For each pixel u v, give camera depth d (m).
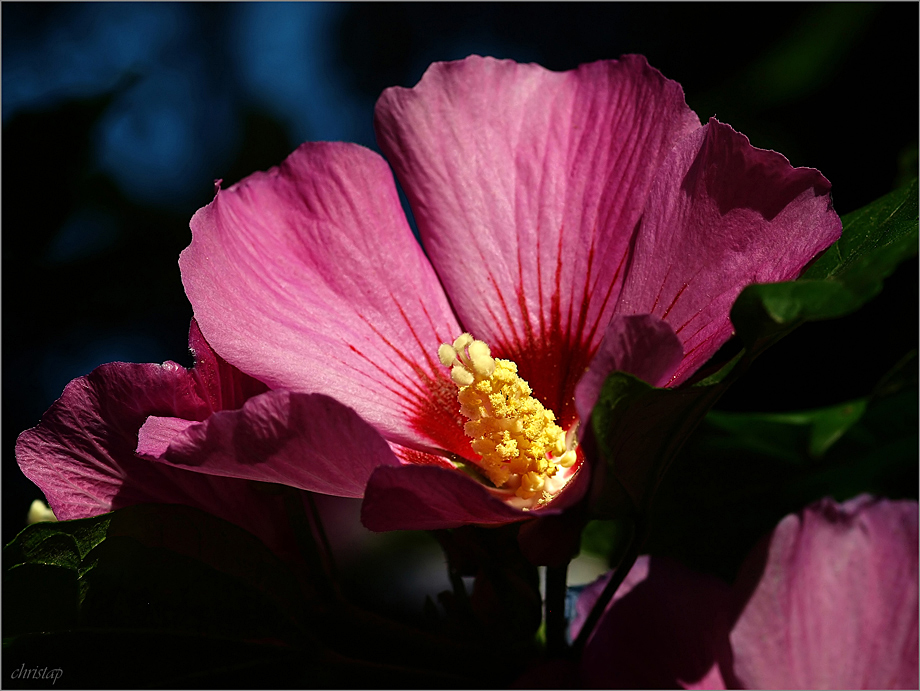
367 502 0.26
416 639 0.28
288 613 0.28
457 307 0.30
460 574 0.28
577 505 0.26
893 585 0.26
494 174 0.30
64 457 0.28
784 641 0.25
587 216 0.30
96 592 0.27
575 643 0.27
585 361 0.30
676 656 0.26
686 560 0.31
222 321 0.28
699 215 0.28
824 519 0.26
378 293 0.30
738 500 0.31
